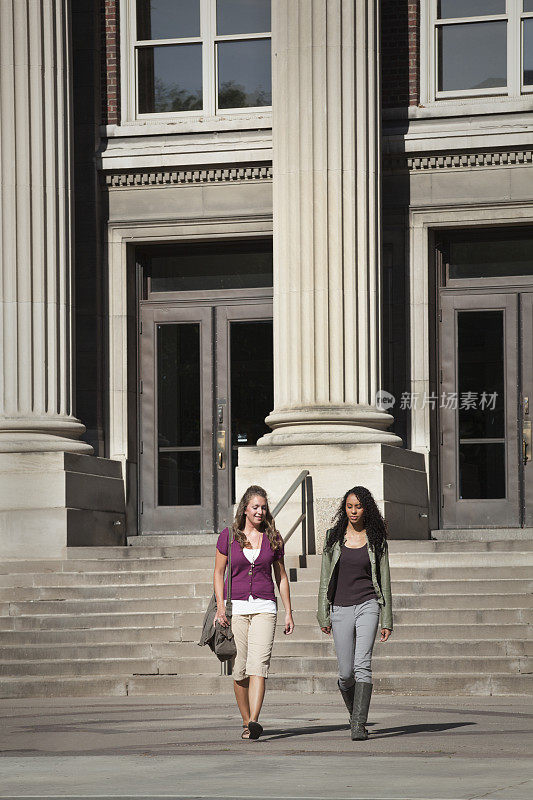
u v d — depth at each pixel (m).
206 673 17.09
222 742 11.45
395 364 24.12
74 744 11.71
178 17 25.61
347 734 11.89
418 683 15.80
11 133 23.72
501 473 24.20
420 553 19.30
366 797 8.12
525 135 23.55
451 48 24.55
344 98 22.83
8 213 23.61
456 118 24.00
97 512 23.12
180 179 25.00
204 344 25.59
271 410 25.34
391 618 11.77
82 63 25.19
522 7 24.27
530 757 10.21
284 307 22.86
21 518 22.12
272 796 8.23
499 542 19.97
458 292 24.55
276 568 11.95
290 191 22.91
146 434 25.47
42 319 23.50
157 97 25.61
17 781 9.34
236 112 25.30
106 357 25.06
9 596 19.78
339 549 11.90
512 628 17.03
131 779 9.26
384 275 24.25
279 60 23.19
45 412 23.38
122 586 19.53
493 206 23.84
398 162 24.25
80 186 25.06
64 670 17.48
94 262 25.00
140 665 17.31
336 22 22.91
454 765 9.75
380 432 22.36
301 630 17.58
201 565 20.20
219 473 25.28
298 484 20.59
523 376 24.25
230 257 25.72
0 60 23.88
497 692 15.63
